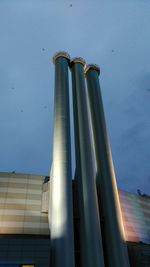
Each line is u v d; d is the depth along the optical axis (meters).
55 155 31.38
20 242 23.22
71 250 24.86
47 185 34.69
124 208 41.03
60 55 43.78
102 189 33.03
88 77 45.59
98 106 40.84
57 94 37.84
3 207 31.36
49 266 22.92
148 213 44.38
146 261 30.19
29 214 31.78
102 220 31.11
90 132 37.03
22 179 34.59
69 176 29.88
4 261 21.84
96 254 26.03
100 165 35.16
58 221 26.19
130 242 37.03
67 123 34.78
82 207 29.55
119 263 27.25
